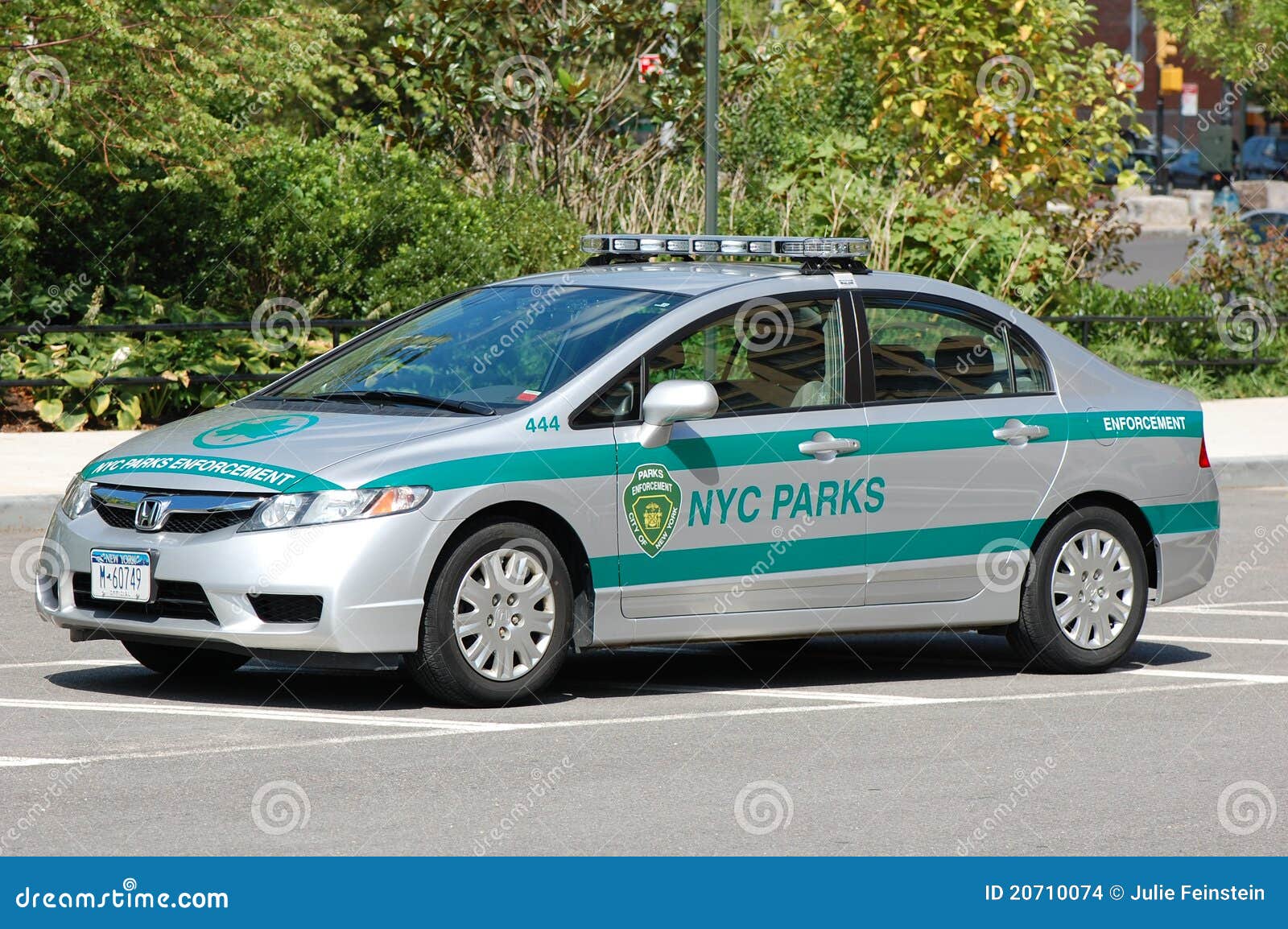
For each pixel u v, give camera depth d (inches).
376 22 1197.1
